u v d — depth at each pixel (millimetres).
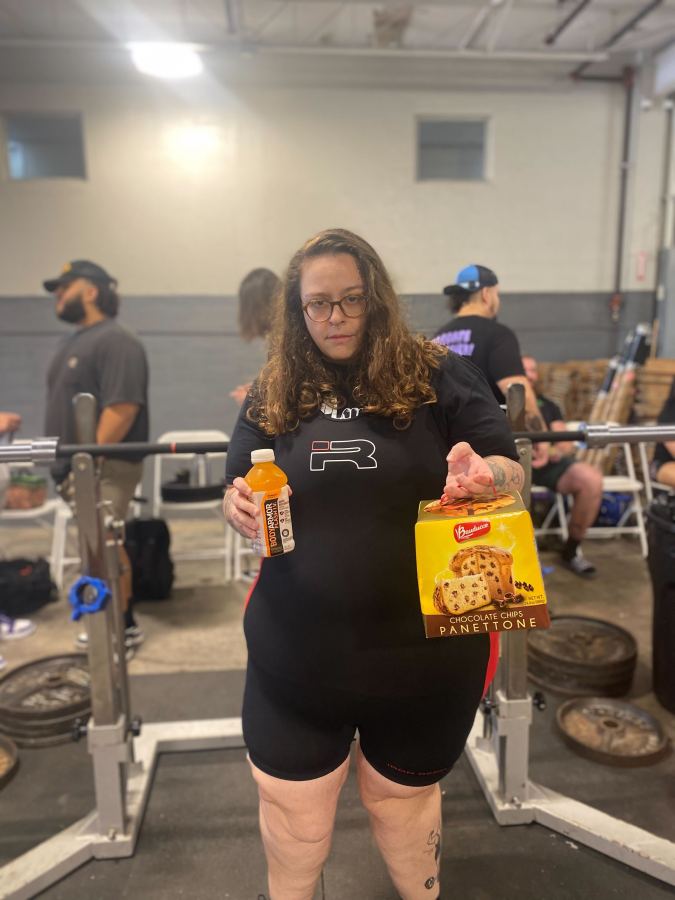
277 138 4781
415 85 4789
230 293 4930
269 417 1093
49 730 2117
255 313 2676
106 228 4801
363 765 1174
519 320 5137
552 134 4961
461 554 961
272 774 1119
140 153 4730
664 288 5102
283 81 4723
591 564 3672
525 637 1664
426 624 964
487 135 4953
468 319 2250
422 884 1263
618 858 1613
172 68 3799
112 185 4754
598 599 3256
